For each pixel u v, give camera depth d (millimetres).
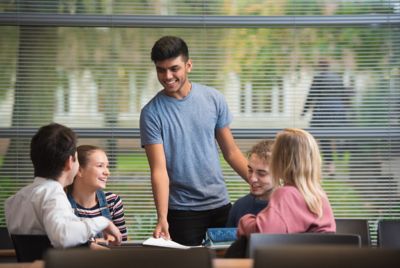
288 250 2299
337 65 6270
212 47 6270
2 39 6219
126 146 6254
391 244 4727
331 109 6258
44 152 3621
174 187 4879
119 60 6270
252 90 6273
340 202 6238
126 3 6230
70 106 6246
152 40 6273
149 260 2312
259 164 4305
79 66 6254
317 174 3549
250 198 4461
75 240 3477
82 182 4496
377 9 6246
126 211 6219
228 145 5004
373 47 6262
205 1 6246
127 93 6270
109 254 2311
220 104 4941
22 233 3607
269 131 6242
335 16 6227
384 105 6250
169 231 4906
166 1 6238
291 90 6277
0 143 6215
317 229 3438
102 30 6262
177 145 4816
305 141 3539
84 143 6230
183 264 2311
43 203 3539
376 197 6242
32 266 2641
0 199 6188
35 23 6203
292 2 6246
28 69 6230
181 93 4828
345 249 2305
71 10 6223
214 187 4898
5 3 6199
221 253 3846
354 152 6250
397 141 6246
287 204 3430
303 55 6273
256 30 6277
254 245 3043
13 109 6223
